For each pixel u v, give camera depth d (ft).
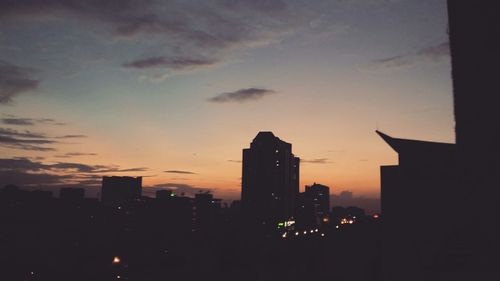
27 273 236.02
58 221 383.04
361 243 64.34
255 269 90.27
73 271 240.53
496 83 11.35
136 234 388.16
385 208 47.62
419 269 39.27
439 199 37.68
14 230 329.31
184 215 435.94
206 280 114.83
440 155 39.86
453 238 18.25
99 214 428.56
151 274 185.57
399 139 47.42
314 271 64.64
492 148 11.51
